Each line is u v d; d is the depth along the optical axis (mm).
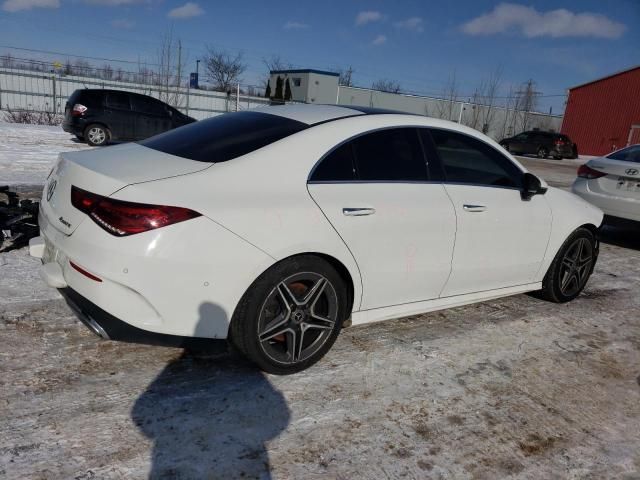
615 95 35000
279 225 2646
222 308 2580
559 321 4152
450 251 3422
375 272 3078
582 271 4586
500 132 42656
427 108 42094
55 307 3494
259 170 2738
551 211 4109
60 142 13953
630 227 6473
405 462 2367
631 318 4383
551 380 3219
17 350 2932
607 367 3467
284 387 2838
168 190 2477
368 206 2986
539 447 2568
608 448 2615
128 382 2744
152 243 2381
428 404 2820
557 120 44188
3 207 4625
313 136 2955
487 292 3885
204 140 3037
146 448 2279
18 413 2416
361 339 3484
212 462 2242
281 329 2826
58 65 29188
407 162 3295
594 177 6758
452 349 3477
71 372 2781
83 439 2291
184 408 2576
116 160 2812
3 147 11656
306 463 2299
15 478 2037
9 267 4113
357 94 41344
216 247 2482
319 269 2850
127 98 13977
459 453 2463
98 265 2402
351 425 2582
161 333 2523
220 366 2982
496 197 3705
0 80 25000
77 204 2555
